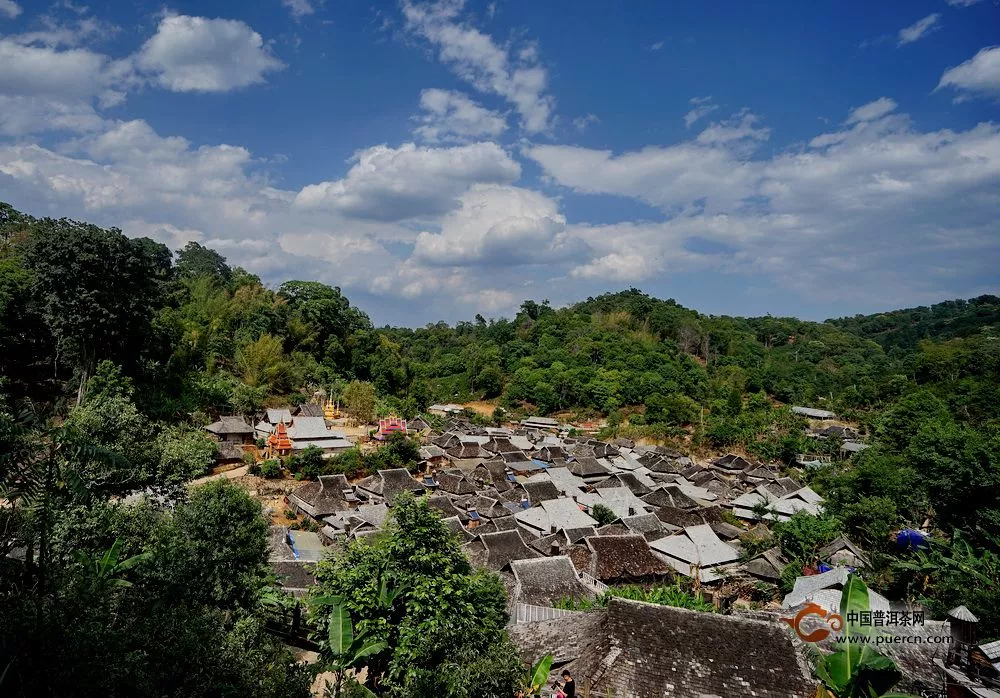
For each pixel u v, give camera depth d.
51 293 46.12
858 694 14.34
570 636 20.50
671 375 124.38
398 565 18.61
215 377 70.88
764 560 41.03
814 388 126.94
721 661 18.55
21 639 11.34
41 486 16.28
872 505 41.88
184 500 25.44
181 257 122.44
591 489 64.06
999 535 32.62
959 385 76.19
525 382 125.00
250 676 13.80
